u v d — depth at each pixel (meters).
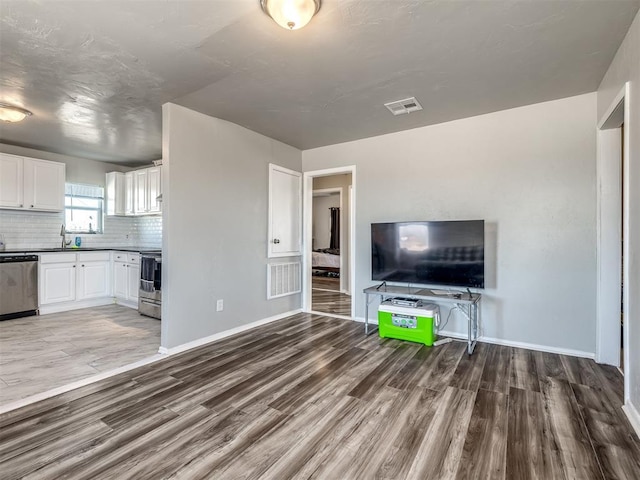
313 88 2.86
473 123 3.56
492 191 3.45
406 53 2.31
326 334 3.78
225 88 2.85
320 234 10.22
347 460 1.67
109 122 3.71
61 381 2.53
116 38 2.12
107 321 4.28
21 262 4.42
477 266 3.31
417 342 3.46
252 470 1.60
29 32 2.05
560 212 3.14
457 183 3.64
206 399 2.28
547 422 2.00
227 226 3.72
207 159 3.48
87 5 1.80
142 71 2.55
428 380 2.58
